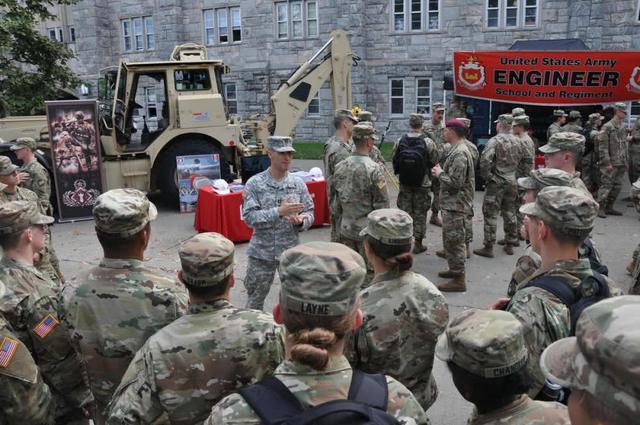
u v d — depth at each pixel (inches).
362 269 58.1
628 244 294.5
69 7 1042.7
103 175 372.8
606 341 36.9
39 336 99.4
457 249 228.5
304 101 404.2
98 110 374.3
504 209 277.6
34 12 565.0
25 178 246.7
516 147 268.4
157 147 377.7
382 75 842.8
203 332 74.7
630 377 35.3
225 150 401.1
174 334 75.0
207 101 382.0
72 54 590.9
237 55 923.4
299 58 877.2
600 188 353.1
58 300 94.6
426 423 58.9
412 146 265.1
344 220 201.6
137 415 72.6
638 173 387.5
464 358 62.9
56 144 358.3
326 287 55.4
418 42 816.3
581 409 39.5
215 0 917.8
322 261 56.6
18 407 88.5
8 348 87.9
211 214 311.6
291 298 56.4
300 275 56.1
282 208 166.2
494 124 455.8
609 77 420.2
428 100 832.3
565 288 82.5
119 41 1001.5
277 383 54.4
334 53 402.3
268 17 882.1
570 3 732.0
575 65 419.5
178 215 379.2
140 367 74.7
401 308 92.9
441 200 230.7
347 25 826.8
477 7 777.6
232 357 73.9
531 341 79.2
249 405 52.9
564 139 164.9
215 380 73.1
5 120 391.2
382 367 93.7
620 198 412.5
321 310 55.2
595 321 38.7
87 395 106.1
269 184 174.9
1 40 522.6
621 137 345.7
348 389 54.6
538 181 137.2
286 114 402.3
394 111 854.5
